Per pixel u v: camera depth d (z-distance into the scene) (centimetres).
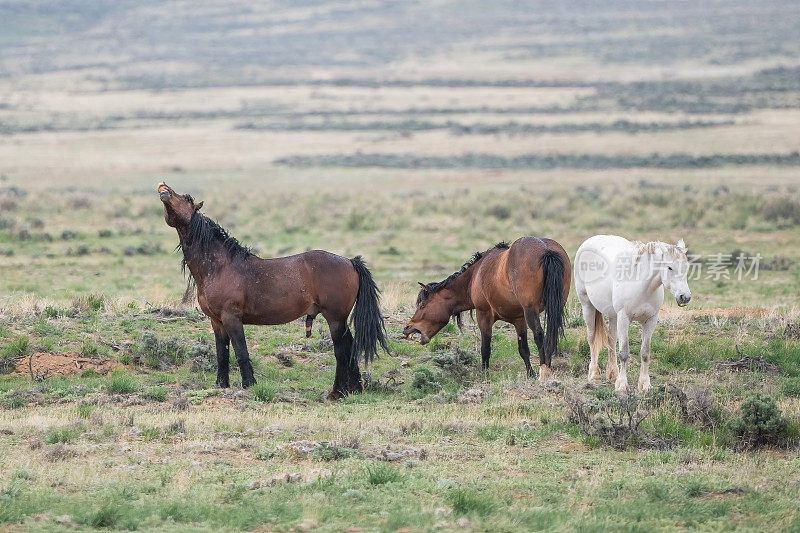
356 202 5406
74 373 1417
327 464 953
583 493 865
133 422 1102
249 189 6662
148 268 3094
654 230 4069
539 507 817
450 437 1059
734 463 970
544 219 4541
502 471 936
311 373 1473
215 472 916
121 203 5050
